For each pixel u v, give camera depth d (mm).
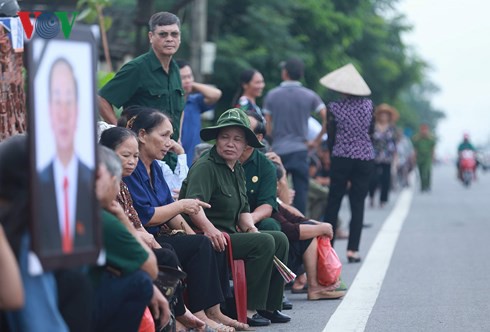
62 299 6562
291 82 16844
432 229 21328
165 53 11664
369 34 48656
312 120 18516
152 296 7531
